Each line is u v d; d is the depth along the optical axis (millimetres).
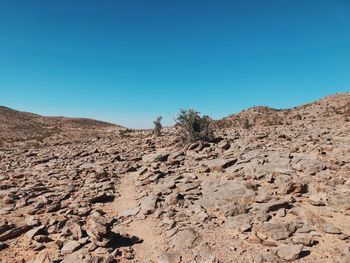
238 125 60656
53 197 15266
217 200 13641
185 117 28984
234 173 16938
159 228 11633
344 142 21609
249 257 9305
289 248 9352
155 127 46000
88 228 11031
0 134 87438
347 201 11945
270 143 24172
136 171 20516
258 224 11133
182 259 9422
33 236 10992
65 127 117000
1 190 16719
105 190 16609
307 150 19781
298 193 13461
